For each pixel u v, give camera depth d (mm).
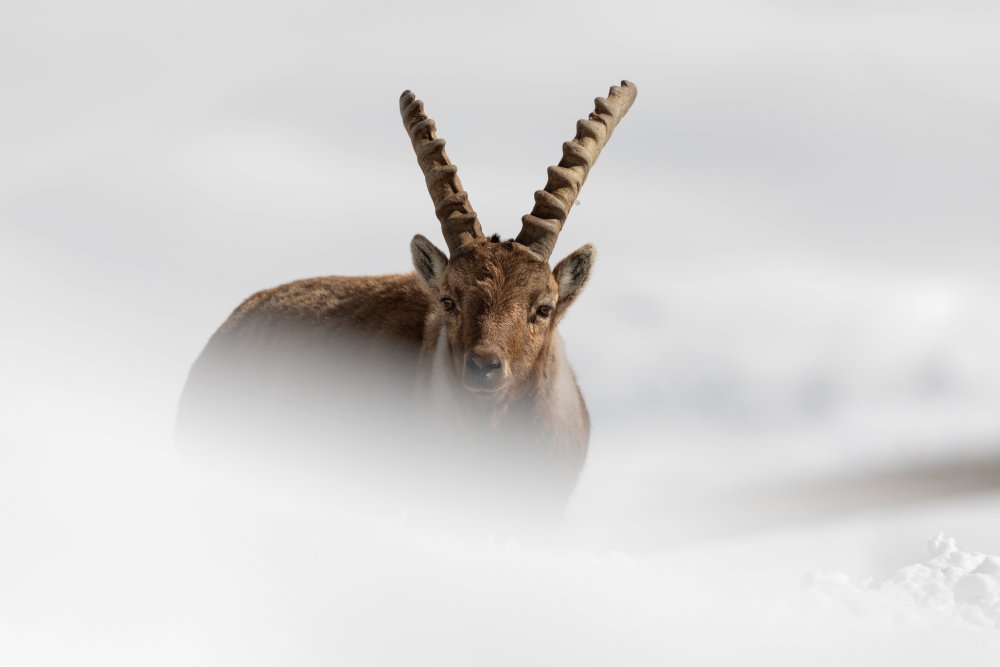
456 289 12273
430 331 12867
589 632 9297
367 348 13203
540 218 12844
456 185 13156
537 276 12305
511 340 11930
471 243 12508
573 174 13195
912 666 8703
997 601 10375
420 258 12852
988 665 8688
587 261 12875
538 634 9250
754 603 10062
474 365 11633
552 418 12516
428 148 13508
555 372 12695
